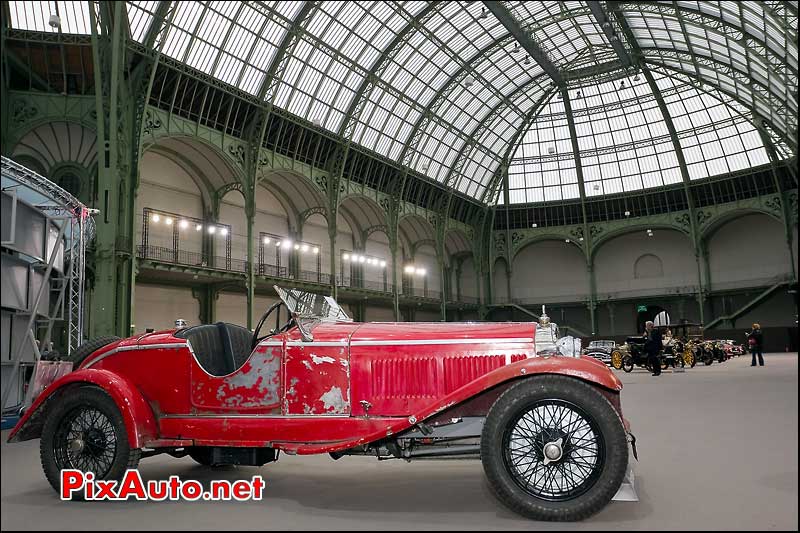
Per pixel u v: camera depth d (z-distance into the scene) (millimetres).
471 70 42688
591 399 3775
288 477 5289
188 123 28531
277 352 4629
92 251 24031
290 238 39250
